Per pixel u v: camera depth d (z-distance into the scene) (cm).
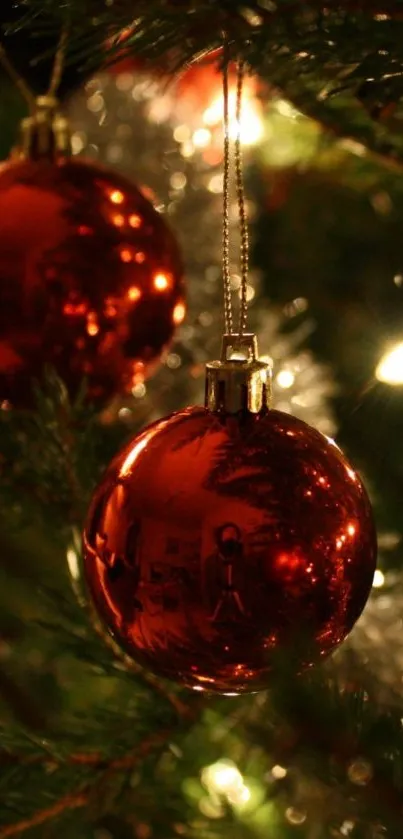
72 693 79
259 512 40
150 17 44
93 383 50
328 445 42
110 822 62
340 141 56
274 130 64
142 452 42
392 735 43
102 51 45
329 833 48
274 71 44
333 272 78
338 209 78
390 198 69
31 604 81
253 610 41
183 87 68
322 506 41
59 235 48
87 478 53
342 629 42
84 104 70
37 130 50
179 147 68
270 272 78
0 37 51
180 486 41
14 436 55
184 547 40
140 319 49
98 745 52
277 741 43
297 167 69
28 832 51
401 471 65
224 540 40
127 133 69
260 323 64
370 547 42
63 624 56
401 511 63
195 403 60
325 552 41
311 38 43
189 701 52
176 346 62
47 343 48
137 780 51
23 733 51
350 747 42
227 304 44
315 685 41
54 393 49
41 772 51
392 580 55
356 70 44
